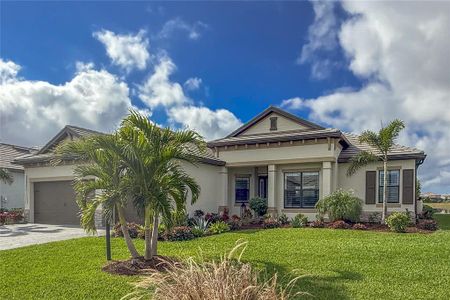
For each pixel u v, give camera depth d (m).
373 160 18.84
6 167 27.20
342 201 17.47
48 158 20.09
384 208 18.02
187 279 4.39
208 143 22.59
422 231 15.35
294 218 18.58
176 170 9.84
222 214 19.78
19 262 10.21
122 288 7.55
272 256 10.27
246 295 4.21
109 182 9.38
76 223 19.95
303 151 20.08
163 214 8.84
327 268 8.91
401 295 6.95
